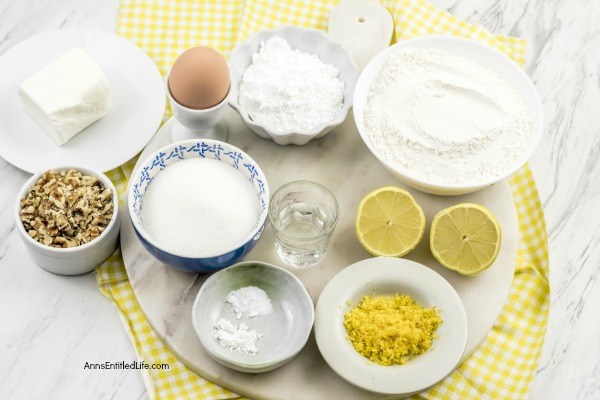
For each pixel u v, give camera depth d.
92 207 0.80
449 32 0.94
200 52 0.79
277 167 0.86
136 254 0.81
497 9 0.98
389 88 0.85
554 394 0.81
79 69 0.86
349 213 0.84
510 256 0.82
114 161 0.86
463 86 0.84
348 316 0.77
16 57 0.90
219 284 0.78
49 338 0.80
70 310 0.82
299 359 0.78
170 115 0.91
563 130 0.92
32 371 0.79
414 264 0.79
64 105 0.84
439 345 0.76
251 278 0.79
